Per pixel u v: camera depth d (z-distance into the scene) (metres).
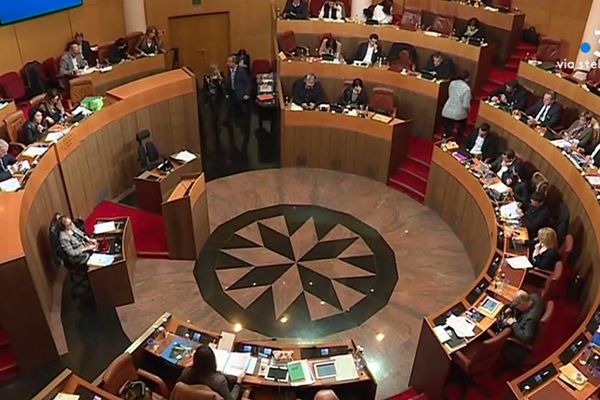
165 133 11.29
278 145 12.34
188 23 14.42
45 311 6.93
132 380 5.67
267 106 12.95
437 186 10.12
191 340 6.19
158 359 6.02
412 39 12.52
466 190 9.36
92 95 10.90
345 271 8.91
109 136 10.09
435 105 11.30
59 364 7.15
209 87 14.02
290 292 8.48
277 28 13.42
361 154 11.23
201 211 9.10
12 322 6.67
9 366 7.04
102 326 7.73
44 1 11.63
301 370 5.84
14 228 6.82
